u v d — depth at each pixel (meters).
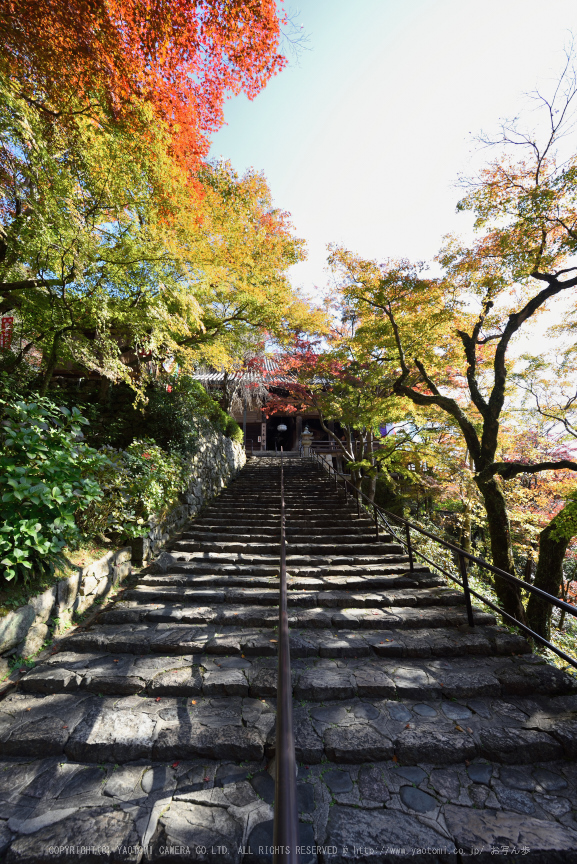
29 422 3.15
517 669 3.11
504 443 11.41
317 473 12.95
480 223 7.44
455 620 3.89
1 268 5.16
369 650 3.38
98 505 4.23
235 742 2.31
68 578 3.72
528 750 2.30
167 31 3.17
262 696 2.80
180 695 2.82
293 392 14.17
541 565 8.01
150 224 5.18
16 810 1.94
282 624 1.94
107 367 5.54
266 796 2.03
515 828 1.84
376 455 12.69
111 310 5.52
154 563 5.21
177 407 8.00
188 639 3.48
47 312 5.52
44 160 4.02
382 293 8.05
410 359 9.95
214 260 5.86
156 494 5.12
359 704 2.73
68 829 1.83
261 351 10.79
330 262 8.48
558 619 10.38
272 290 7.54
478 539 15.82
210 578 4.84
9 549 2.97
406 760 2.26
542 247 7.04
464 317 8.40
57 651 3.34
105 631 3.62
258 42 3.32
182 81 3.62
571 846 1.74
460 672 3.06
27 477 3.01
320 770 2.20
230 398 15.42
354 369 11.27
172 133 4.01
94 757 2.28
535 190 6.51
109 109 3.64
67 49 3.17
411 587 4.86
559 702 2.77
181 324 5.93
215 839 1.78
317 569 5.24
